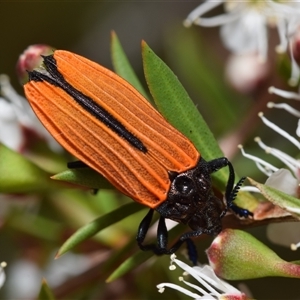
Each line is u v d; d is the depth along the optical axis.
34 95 0.13
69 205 0.15
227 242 0.12
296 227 0.13
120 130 0.12
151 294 0.15
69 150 0.13
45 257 0.15
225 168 0.13
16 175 0.13
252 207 0.12
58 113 0.13
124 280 0.15
